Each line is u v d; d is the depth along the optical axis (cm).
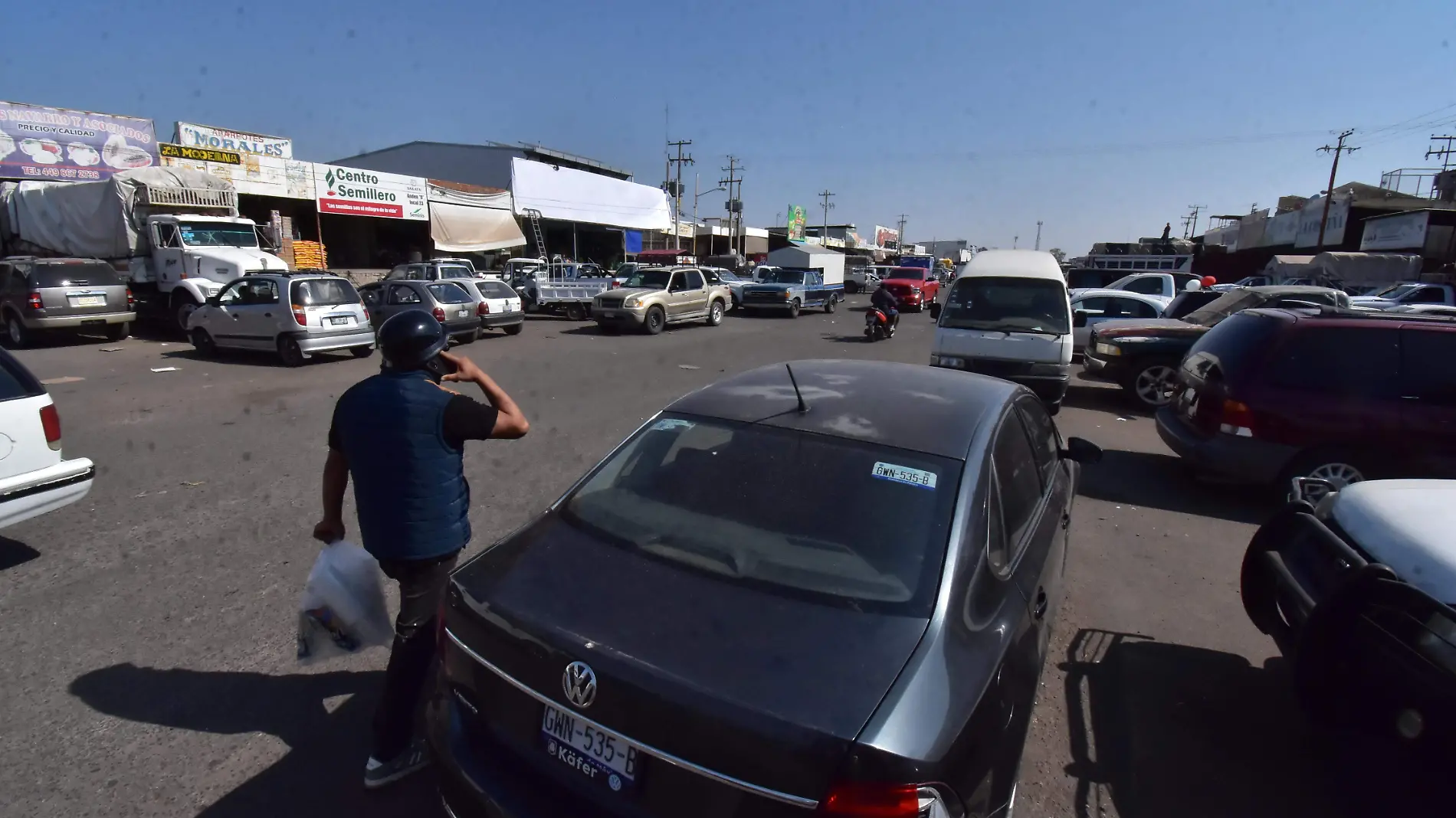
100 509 546
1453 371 538
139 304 1570
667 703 179
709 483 256
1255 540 353
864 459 250
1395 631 254
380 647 372
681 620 204
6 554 467
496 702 212
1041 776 293
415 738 286
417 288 1534
